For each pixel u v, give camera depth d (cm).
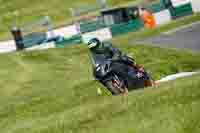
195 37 10931
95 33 14712
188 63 8212
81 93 6975
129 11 14725
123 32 14638
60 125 4112
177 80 4716
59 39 14688
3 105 7625
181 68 7956
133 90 5266
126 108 3962
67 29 14738
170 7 14738
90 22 14738
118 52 5438
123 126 3591
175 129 3300
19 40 14800
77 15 16988
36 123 4578
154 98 3988
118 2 17638
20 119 5622
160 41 11488
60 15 19088
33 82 9712
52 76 9869
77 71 9788
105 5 17238
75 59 11306
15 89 9431
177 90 4031
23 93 8844
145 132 3375
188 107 3588
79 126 3909
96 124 3822
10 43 14788
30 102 7131
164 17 14750
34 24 15538
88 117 4062
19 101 7681
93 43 5334
